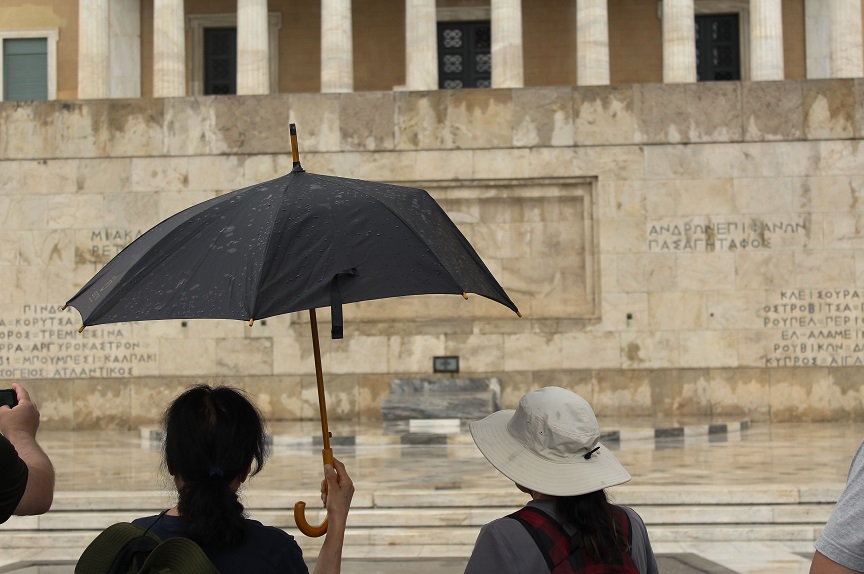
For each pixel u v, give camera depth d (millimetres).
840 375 26078
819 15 38219
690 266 26438
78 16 39125
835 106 26438
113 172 27141
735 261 26406
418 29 33062
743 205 26469
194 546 3760
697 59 39562
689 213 26531
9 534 13359
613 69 38906
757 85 26531
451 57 38875
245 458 4117
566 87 26844
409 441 21141
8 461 3795
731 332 26312
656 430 21594
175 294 4410
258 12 33438
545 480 4410
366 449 20359
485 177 26844
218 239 4547
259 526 4156
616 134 26703
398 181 26969
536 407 4570
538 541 4277
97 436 24812
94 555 3918
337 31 33156
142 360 26734
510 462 4520
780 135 26500
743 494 13867
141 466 18125
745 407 26156
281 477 16125
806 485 14180
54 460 19281
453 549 12641
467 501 13906
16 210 27125
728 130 26531
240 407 4176
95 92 35031
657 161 26625
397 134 27016
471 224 27094
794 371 26141
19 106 27234
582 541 4281
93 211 27094
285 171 27094
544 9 38719
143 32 39031
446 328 26609
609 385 26375
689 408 26250
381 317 26891
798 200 26422
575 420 4516
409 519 13461
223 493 4023
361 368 26578
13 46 39594
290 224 4504
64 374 26766
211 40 39844
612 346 26422
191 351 26656
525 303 26875
